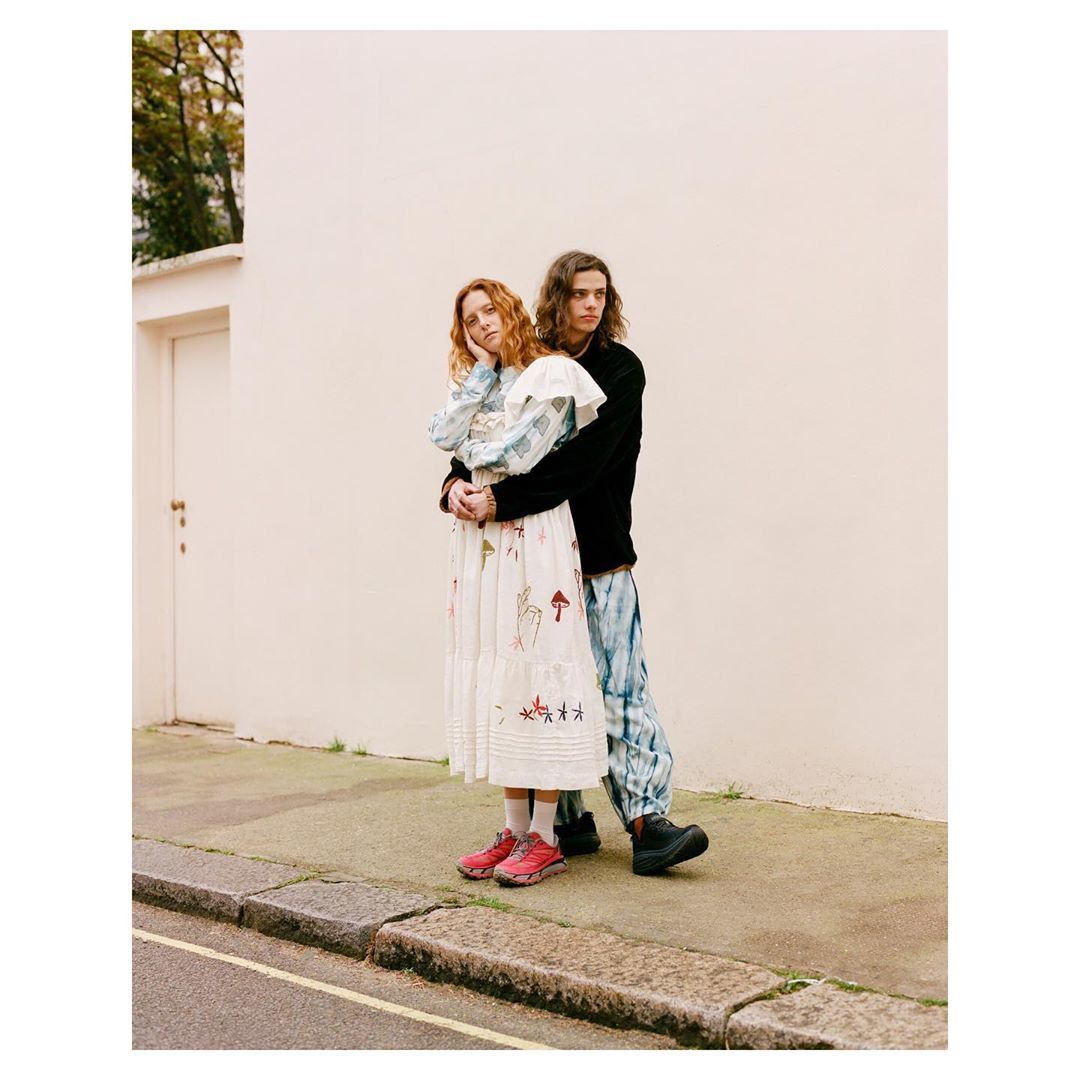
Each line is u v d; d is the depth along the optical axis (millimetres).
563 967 2756
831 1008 2490
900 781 4074
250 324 6137
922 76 4016
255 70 6098
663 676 4609
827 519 4223
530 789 3648
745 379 4406
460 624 3561
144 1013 2805
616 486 3590
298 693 5945
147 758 5680
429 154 5414
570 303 3518
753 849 3736
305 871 3664
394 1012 2783
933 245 3994
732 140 4441
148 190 12633
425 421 5449
